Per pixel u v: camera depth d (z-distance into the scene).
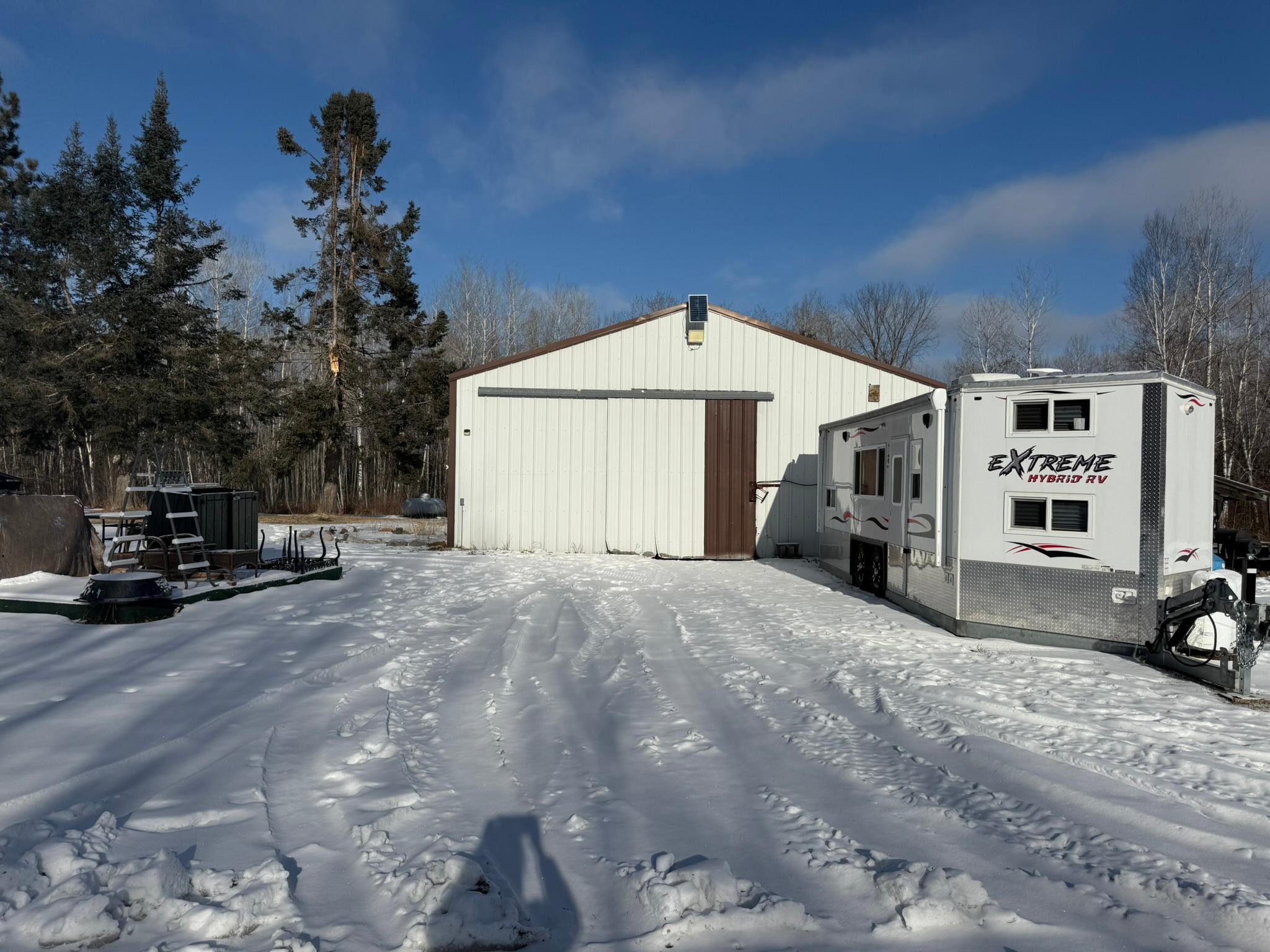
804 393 15.53
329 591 9.44
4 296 25.06
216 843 3.00
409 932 2.42
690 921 2.52
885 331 44.09
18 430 24.47
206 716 4.47
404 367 28.89
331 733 4.35
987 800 3.61
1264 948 2.44
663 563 14.30
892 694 5.41
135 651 6.00
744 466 15.48
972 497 7.56
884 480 9.86
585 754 4.18
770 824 3.33
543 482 15.52
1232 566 8.29
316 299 27.42
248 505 10.93
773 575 12.60
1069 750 4.31
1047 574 7.12
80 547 9.49
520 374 15.50
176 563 9.12
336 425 26.61
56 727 4.20
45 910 2.39
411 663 6.05
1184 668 6.08
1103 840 3.20
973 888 2.70
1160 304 27.39
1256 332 26.08
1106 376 6.81
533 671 6.02
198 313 26.66
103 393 23.47
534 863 2.95
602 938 2.47
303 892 2.69
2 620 7.05
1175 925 2.56
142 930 2.43
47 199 26.28
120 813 3.22
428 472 38.47
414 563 13.11
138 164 26.55
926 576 8.41
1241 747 4.41
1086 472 6.91
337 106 27.50
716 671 6.12
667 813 3.43
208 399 24.61
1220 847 3.17
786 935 2.49
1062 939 2.49
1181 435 6.77
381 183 28.45
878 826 3.33
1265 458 24.36
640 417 15.48
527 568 12.95
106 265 25.58
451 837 3.12
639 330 15.49
